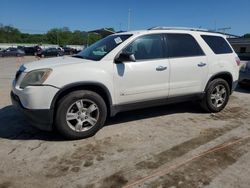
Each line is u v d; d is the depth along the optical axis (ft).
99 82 15.07
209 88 19.69
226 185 10.89
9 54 134.31
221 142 15.01
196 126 17.53
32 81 14.05
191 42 18.90
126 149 13.94
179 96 18.35
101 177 11.37
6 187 10.62
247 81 29.94
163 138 15.43
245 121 18.75
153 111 20.51
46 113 14.08
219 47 20.42
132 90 16.26
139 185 10.82
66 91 14.64
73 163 12.48
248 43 145.07
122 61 15.66
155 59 17.04
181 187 10.72
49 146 14.17
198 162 12.68
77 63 15.02
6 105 21.68
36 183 10.91
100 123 15.53
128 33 17.34
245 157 13.26
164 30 17.95
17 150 13.67
